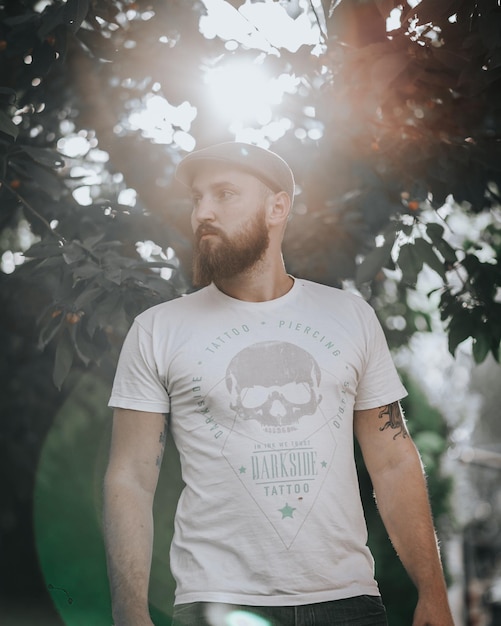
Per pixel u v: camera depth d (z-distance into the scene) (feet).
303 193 17.60
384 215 14.88
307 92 16.44
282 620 8.50
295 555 8.57
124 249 14.78
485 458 58.75
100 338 12.46
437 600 9.33
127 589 8.85
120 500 9.07
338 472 8.84
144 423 9.20
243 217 9.26
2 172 13.57
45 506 22.54
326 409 8.96
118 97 17.21
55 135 18.17
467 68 12.41
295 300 9.39
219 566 8.63
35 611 23.34
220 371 8.95
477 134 14.67
